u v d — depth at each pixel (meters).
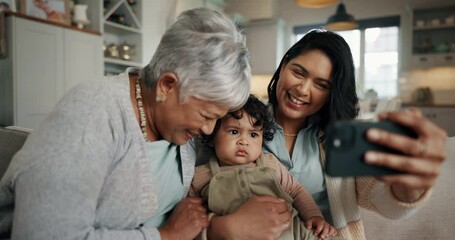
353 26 4.43
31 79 2.91
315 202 1.01
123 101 0.74
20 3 2.91
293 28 6.15
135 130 0.73
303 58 0.98
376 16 5.80
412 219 1.12
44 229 0.56
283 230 0.85
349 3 5.94
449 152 1.18
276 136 1.07
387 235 1.13
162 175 0.86
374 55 6.08
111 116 0.69
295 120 1.07
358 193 0.91
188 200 0.89
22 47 2.83
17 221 0.57
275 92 1.11
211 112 0.74
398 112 0.47
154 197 0.77
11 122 2.82
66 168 0.59
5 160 0.91
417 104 5.39
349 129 0.44
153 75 0.74
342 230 0.97
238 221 0.82
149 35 4.38
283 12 6.14
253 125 0.99
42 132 0.62
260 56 5.76
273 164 1.02
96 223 0.69
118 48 4.02
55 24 3.08
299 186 1.00
